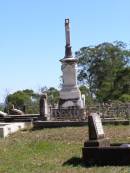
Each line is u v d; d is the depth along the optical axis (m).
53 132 26.64
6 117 39.62
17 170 15.58
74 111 34.28
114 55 95.19
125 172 14.32
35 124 31.56
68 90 39.66
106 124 30.45
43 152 19.22
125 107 33.72
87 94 88.19
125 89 87.12
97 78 95.56
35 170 15.45
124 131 25.30
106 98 88.06
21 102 69.75
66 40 40.50
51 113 34.56
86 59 96.12
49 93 73.75
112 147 15.89
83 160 16.23
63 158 17.50
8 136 26.34
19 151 19.69
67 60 39.88
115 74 92.62
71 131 26.47
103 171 14.65
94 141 16.28
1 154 19.03
